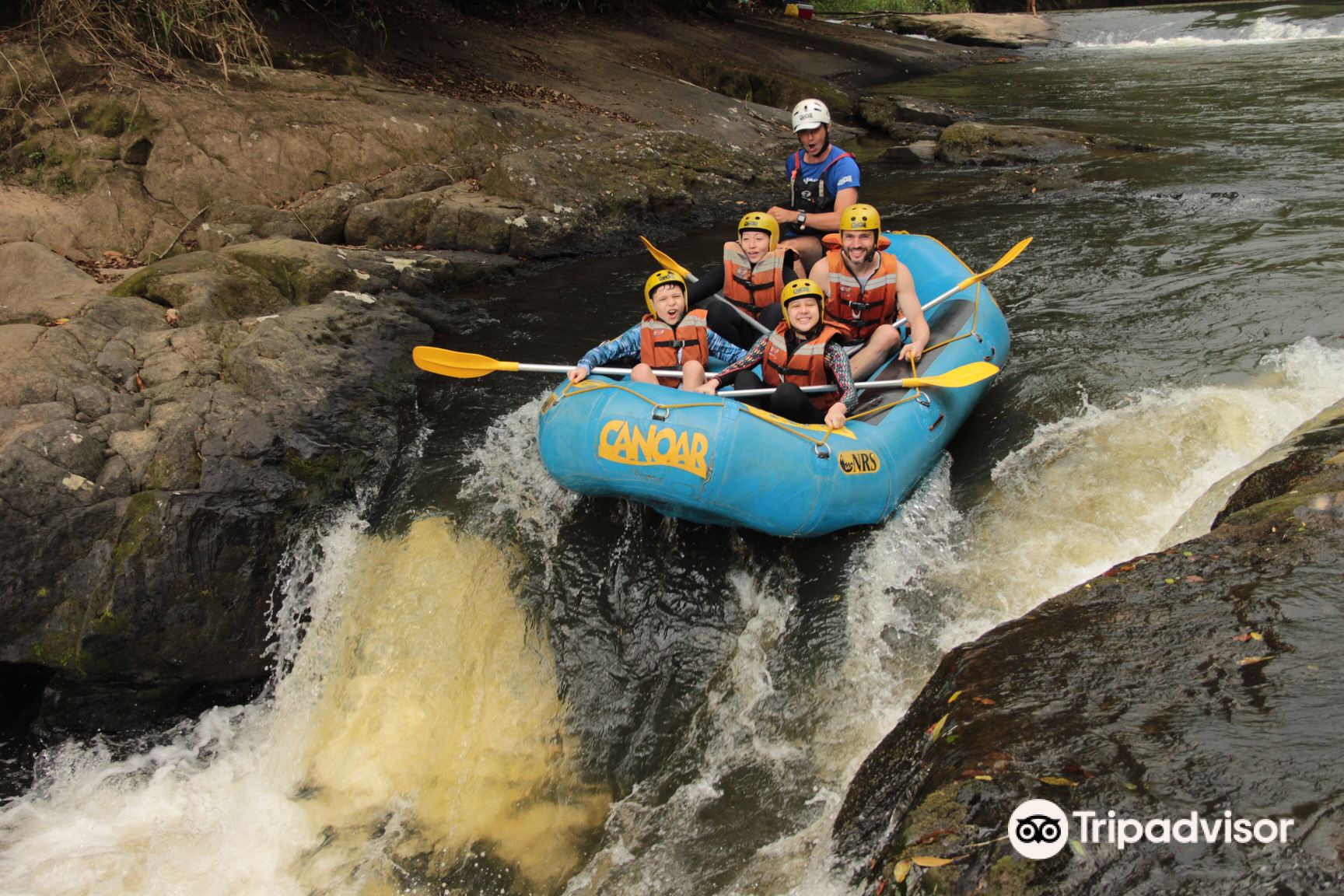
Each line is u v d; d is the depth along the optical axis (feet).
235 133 26.40
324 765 13.32
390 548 15.16
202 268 20.58
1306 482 11.81
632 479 13.52
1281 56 55.88
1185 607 10.02
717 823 11.45
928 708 10.11
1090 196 29.22
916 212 29.66
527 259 26.50
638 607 14.06
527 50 42.50
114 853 12.39
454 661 13.93
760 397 15.19
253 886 11.88
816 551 14.16
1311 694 8.28
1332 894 6.51
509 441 17.10
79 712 14.61
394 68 35.63
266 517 15.26
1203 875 6.87
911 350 15.39
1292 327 18.06
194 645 14.64
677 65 48.26
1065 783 7.90
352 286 21.93
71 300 19.29
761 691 12.79
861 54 62.28
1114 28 77.92
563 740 13.10
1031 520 14.30
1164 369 17.19
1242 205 26.07
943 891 7.37
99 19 27.14
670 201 30.30
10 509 14.46
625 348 15.78
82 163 24.91
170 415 16.20
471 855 12.05
